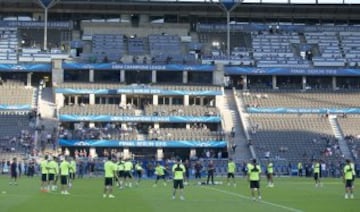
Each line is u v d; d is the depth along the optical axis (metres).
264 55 104.94
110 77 96.94
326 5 113.12
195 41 108.50
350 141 85.19
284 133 86.81
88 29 108.75
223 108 92.38
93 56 99.38
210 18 114.62
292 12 115.00
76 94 91.44
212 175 55.78
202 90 93.00
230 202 33.94
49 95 92.44
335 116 91.56
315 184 54.41
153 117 87.06
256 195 39.69
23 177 65.56
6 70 94.69
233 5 103.19
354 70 99.25
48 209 28.72
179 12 112.31
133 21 112.31
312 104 94.25
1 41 102.62
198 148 83.69
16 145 79.00
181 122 87.81
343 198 37.47
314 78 101.94
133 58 99.88
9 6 109.75
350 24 116.44
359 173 77.81
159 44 105.69
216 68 97.12
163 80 97.81
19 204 31.69
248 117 90.44
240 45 108.06
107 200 34.94
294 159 80.94
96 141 81.56
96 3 108.88
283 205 31.92
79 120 85.94
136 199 35.94
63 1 107.75
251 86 100.06
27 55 98.94
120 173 51.56
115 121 86.69
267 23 115.69
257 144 84.00
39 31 107.88
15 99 89.75
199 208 29.94
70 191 43.06
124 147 82.62
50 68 95.44
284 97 96.19
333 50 107.19
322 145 84.25
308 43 109.06
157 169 55.12
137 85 92.94
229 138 85.12
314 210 28.92
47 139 80.44
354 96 97.00
